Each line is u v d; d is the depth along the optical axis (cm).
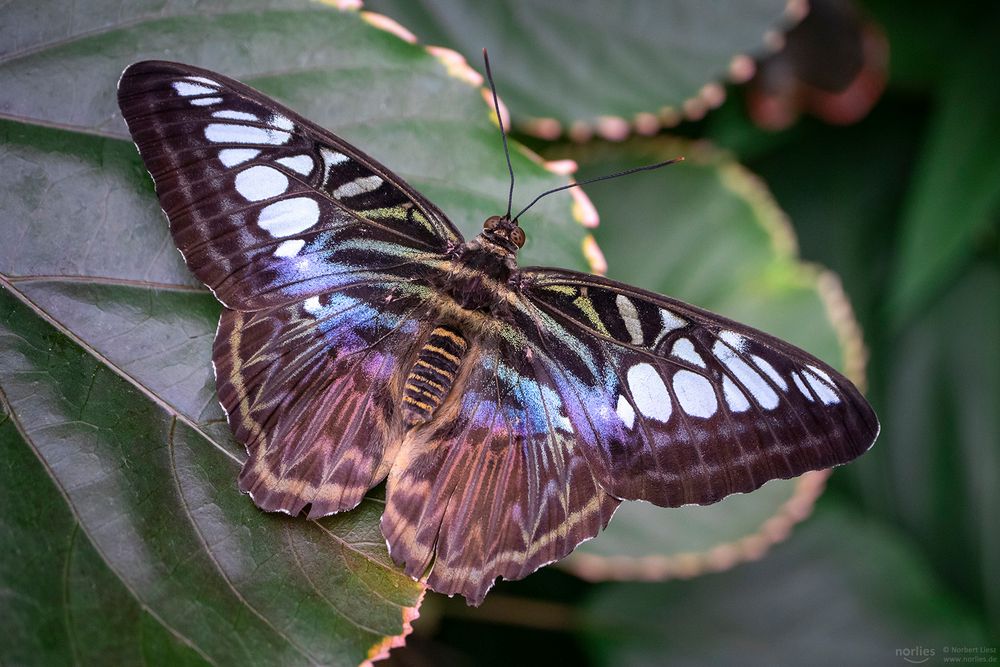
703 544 51
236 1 46
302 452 44
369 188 45
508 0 50
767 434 45
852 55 52
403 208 45
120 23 45
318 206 45
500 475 45
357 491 44
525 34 50
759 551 51
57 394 44
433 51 46
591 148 52
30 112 45
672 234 52
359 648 44
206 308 45
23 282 44
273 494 44
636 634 52
